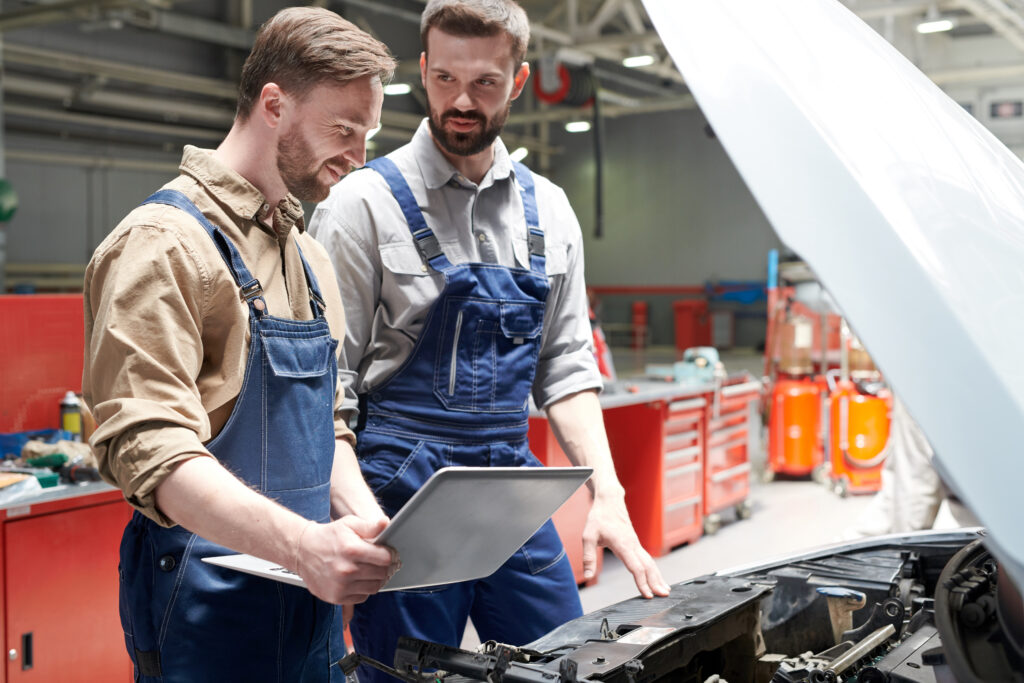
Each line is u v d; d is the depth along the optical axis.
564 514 3.97
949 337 0.66
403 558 0.93
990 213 0.78
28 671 2.46
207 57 12.88
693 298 17.42
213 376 1.12
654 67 11.95
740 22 0.82
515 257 1.64
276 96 1.10
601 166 6.57
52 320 2.94
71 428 2.90
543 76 10.30
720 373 5.00
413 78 13.66
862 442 5.69
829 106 0.77
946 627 0.88
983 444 0.64
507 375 1.61
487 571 1.09
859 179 0.71
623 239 18.16
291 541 0.94
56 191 13.06
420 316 1.58
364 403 1.61
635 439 4.57
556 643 1.06
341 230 1.56
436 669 1.00
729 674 1.22
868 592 1.27
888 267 0.68
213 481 0.98
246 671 1.13
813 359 6.31
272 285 1.18
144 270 1.03
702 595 1.23
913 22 11.70
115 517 2.63
